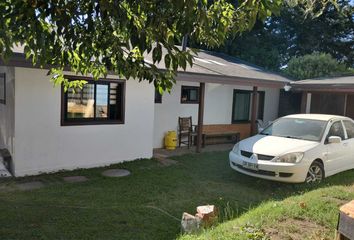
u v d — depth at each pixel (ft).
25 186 21.62
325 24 74.33
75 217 16.53
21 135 23.47
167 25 7.94
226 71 37.29
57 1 7.64
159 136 37.14
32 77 23.58
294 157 21.89
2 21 7.79
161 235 14.90
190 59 8.65
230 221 14.78
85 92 26.81
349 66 80.18
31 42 8.89
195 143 40.73
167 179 24.50
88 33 8.50
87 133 26.94
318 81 42.88
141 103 30.37
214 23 9.21
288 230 12.76
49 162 25.00
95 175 25.03
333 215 14.66
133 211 17.72
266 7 8.30
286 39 78.07
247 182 24.36
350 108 43.96
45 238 14.06
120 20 7.82
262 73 46.42
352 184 22.89
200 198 20.43
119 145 29.17
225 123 44.68
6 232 14.46
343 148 25.48
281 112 52.34
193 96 40.47
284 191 21.93
